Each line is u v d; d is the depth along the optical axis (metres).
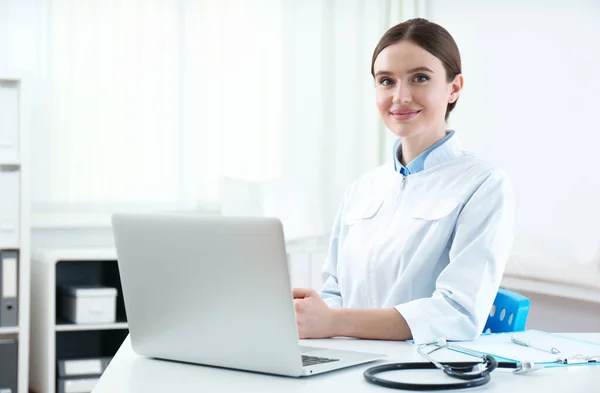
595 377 1.17
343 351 1.33
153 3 4.01
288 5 3.92
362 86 3.79
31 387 3.73
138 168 4.01
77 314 3.51
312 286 3.72
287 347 1.14
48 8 3.85
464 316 1.49
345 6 3.82
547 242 2.89
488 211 1.61
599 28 2.70
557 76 2.87
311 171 3.90
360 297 1.79
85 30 3.91
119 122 3.97
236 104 4.02
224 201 3.70
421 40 1.66
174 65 4.05
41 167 3.86
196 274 1.20
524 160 3.02
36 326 3.68
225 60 4.04
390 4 3.69
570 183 2.80
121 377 1.18
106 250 3.57
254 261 1.13
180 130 4.06
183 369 1.24
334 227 1.94
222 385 1.12
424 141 1.76
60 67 3.88
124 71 3.98
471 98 3.29
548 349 1.36
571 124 2.80
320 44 3.88
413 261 1.68
